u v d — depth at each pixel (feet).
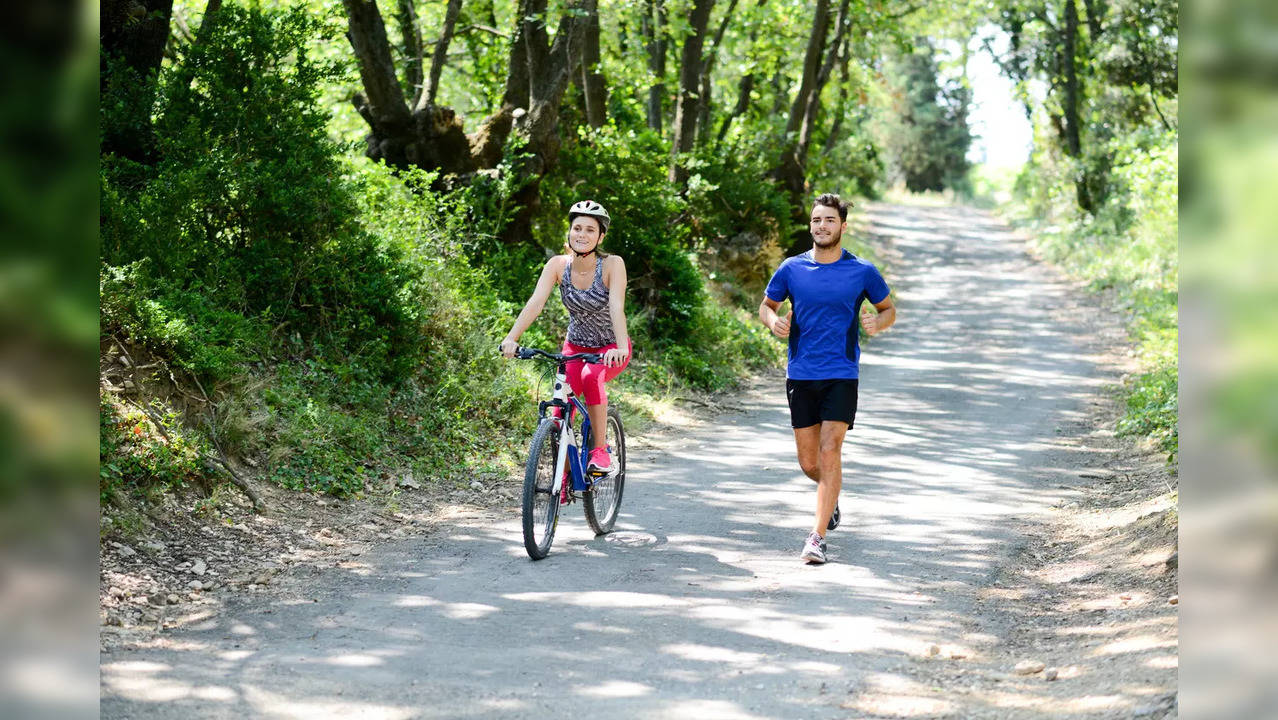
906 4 129.59
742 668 15.70
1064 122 152.35
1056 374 61.11
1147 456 35.91
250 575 20.75
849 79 124.98
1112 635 16.52
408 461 31.01
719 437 41.42
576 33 53.98
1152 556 20.95
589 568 21.95
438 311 38.01
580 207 23.34
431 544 24.00
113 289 25.66
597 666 15.72
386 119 48.60
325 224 34.06
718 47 92.94
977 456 37.29
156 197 29.91
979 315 90.63
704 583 20.81
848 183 178.70
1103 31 131.23
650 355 54.54
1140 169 100.58
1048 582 21.34
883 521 27.04
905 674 15.48
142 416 24.16
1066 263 121.29
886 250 137.80
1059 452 38.24
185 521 22.79
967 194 260.21
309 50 38.06
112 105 31.86
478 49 74.74
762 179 88.02
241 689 14.21
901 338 78.02
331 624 17.74
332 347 33.45
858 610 19.04
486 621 18.08
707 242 81.82
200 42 33.17
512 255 49.47
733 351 61.52
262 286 33.04
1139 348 68.44
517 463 33.27
